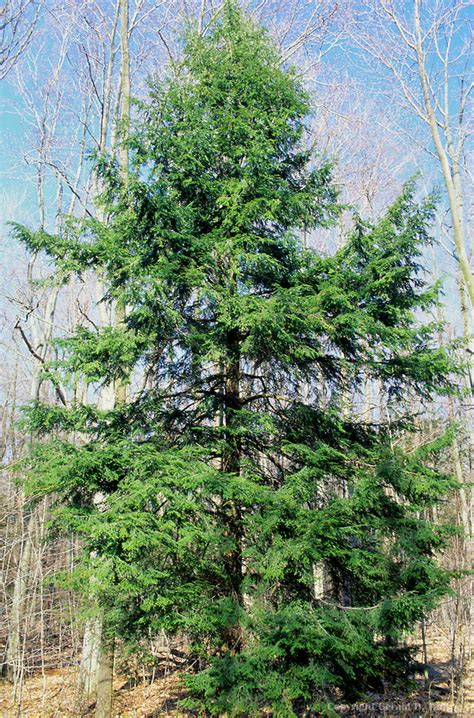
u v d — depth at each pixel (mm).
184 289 7980
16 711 10188
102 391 11391
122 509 6160
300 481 6926
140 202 7242
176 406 8453
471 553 10578
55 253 7883
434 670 11680
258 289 8633
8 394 17125
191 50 9883
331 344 8609
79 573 6086
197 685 6359
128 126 8625
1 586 13242
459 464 13641
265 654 6289
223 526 7324
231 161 8789
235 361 7965
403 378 8328
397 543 7344
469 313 14406
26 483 6746
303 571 6855
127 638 7297
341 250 8297
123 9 12539
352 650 6430
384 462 7449
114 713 10258
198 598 6715
